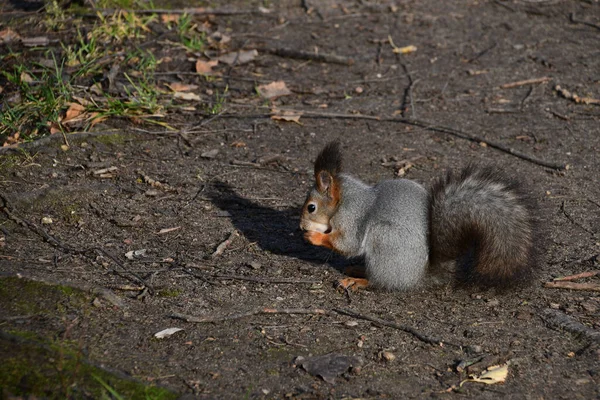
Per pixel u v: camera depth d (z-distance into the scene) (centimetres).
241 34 1748
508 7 1956
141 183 1167
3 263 922
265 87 1514
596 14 1917
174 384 723
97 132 1283
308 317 859
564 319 852
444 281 921
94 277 913
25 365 727
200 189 1164
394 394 724
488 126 1402
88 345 774
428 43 1753
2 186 1104
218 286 916
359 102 1491
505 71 1628
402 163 1259
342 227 938
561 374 762
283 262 987
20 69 1412
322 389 729
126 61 1517
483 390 734
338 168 962
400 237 895
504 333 833
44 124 1272
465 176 903
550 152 1305
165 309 857
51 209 1073
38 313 824
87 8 1733
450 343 810
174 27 1711
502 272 866
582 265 974
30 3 1764
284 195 1162
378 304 895
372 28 1823
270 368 759
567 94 1507
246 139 1334
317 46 1716
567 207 1123
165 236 1029
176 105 1422
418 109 1463
